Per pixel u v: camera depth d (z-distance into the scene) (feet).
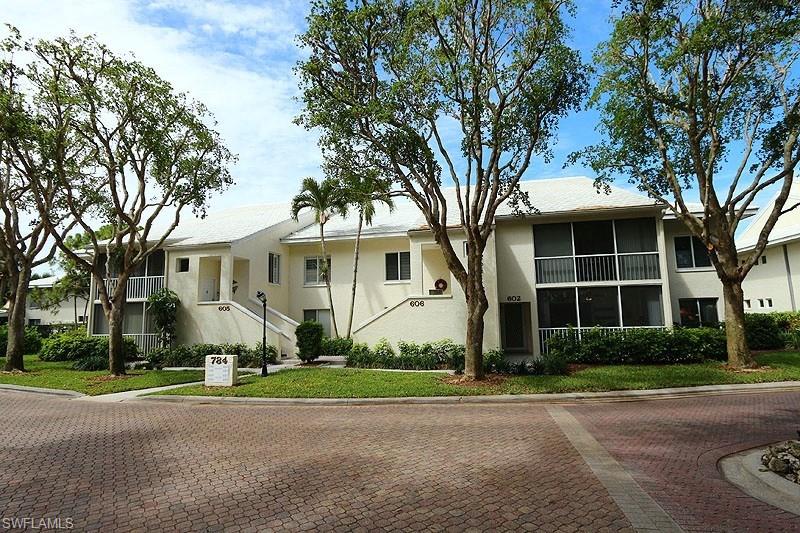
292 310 76.69
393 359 52.90
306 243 75.46
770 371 43.04
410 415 31.89
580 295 60.08
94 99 46.55
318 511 15.20
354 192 44.96
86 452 22.90
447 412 32.78
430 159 40.63
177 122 51.11
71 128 50.11
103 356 63.26
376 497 16.39
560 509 15.11
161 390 43.78
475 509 15.21
